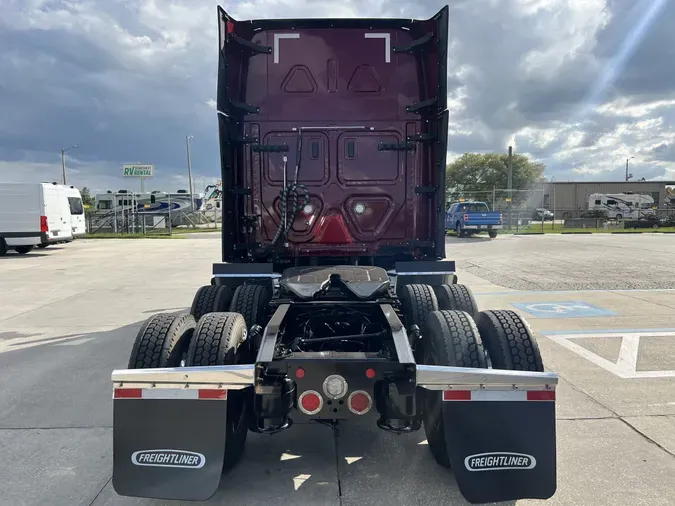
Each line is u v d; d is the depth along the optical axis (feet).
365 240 17.39
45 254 62.23
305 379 8.71
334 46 16.94
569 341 20.17
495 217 82.38
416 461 11.05
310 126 17.06
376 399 9.10
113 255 60.75
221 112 15.78
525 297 29.89
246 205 17.34
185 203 141.79
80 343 20.57
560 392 14.71
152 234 106.63
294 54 16.93
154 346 10.16
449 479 10.30
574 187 204.64
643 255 53.36
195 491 8.64
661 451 11.27
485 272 40.83
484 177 216.95
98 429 12.58
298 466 10.83
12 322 24.50
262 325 14.14
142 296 31.99
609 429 12.34
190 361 10.05
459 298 14.83
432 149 17.06
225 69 15.96
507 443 8.76
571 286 33.68
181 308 28.02
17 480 10.28
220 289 16.01
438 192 16.46
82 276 41.55
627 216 143.54
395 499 9.57
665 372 16.46
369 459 11.14
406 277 16.26
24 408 13.88
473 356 9.96
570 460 10.88
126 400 8.86
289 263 17.47
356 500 9.55
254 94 17.02
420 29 16.99
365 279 13.10
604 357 18.07
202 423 8.75
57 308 28.04
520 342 10.22
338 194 17.26
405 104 17.12
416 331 12.06
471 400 8.80
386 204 17.31
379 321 12.37
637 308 26.37
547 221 146.61
